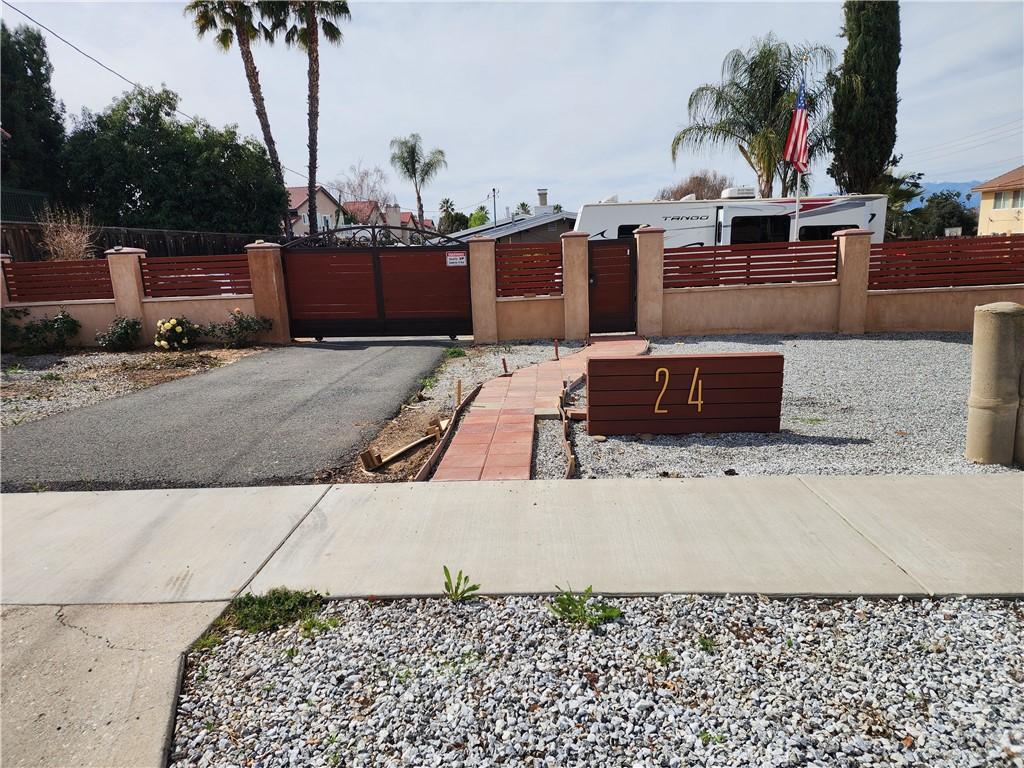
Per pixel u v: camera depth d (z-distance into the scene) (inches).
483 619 127.3
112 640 124.3
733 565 142.5
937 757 90.5
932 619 122.0
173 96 1044.5
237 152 1055.6
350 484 197.8
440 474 203.9
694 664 112.3
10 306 486.6
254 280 499.8
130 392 341.7
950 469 196.7
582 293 493.4
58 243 597.0
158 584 143.6
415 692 108.1
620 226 623.8
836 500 173.9
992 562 139.6
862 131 783.1
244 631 126.6
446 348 471.2
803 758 91.4
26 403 318.0
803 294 494.3
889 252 491.2
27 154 997.2
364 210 1920.5
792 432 241.9
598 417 241.9
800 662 112.0
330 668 115.6
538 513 172.4
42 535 168.4
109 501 190.2
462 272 504.7
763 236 617.3
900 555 143.9
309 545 159.2
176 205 1018.1
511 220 1039.0
